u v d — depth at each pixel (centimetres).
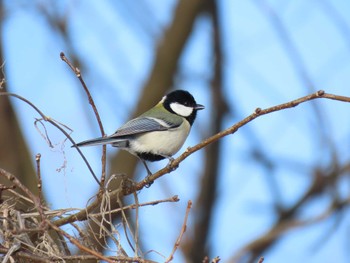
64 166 822
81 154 812
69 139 809
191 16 1528
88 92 826
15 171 1318
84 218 820
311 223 1491
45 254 791
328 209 1473
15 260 768
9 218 802
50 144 808
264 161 1628
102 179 822
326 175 1575
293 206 1616
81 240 805
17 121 1366
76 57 1461
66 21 1480
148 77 1522
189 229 1712
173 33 1529
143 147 1056
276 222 1619
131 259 737
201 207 1730
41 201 824
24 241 796
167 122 1079
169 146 1070
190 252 1695
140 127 1057
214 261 698
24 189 769
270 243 1541
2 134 1336
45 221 752
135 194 820
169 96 1155
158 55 1526
